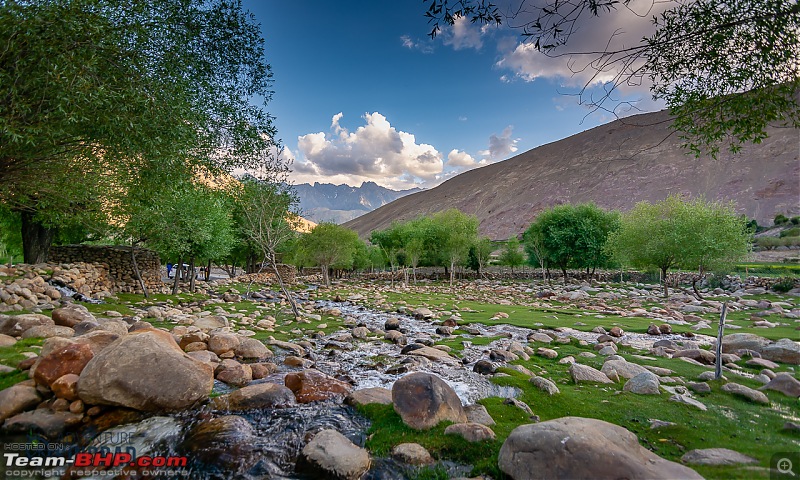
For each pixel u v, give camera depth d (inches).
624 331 650.8
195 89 415.2
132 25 325.7
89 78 285.4
